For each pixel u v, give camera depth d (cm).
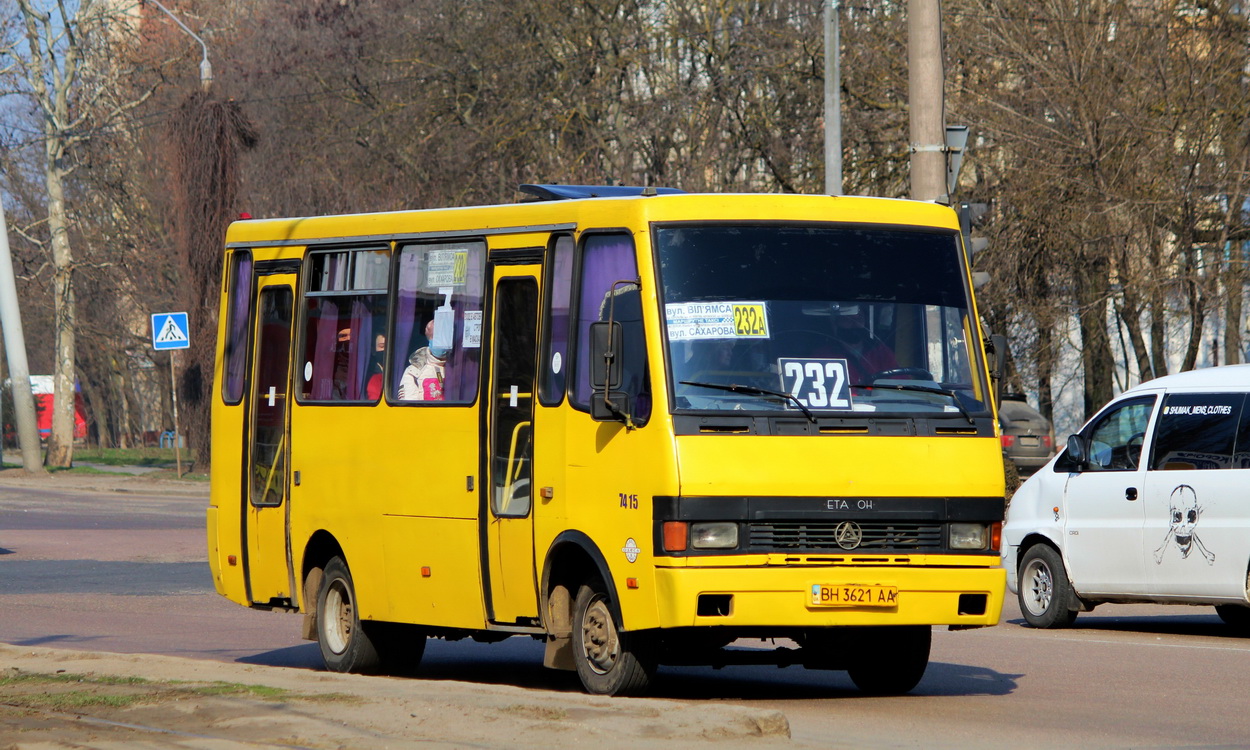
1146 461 3306
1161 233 6244
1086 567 3394
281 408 2911
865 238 2314
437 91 8944
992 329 6950
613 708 1950
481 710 1956
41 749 1780
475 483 2458
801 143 7950
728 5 8300
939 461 2217
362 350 2734
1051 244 6606
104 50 11444
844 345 2241
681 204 2247
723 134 8394
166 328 8238
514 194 8725
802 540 2150
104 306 13862
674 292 2194
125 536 6034
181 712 2044
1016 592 3572
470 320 2512
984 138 6731
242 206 8850
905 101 7281
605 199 2302
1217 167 6084
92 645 3225
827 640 2439
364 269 2755
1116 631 3406
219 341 3105
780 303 2234
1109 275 6619
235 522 3019
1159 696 2384
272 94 9300
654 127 8369
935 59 3897
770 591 2112
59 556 5300
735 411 2156
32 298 14038
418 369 2603
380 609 2650
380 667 2739
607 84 8575
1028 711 2227
